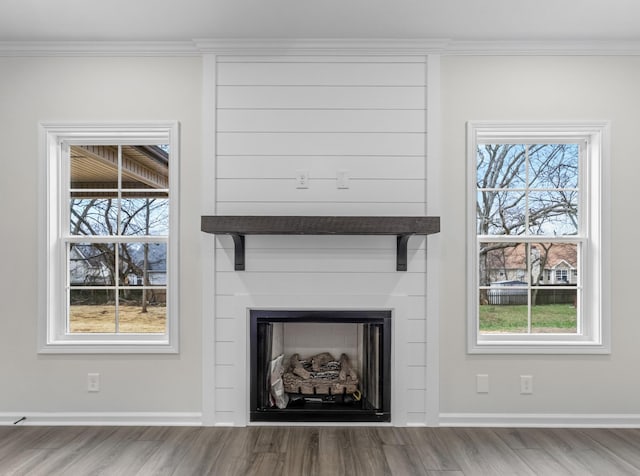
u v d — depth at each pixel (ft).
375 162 11.10
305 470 8.82
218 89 11.09
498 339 11.34
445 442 10.10
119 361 11.10
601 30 10.53
